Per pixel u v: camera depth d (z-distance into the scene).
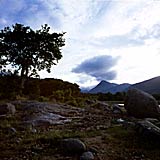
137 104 26.03
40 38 42.06
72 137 14.23
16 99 33.34
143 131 14.62
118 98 69.25
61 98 38.28
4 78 39.28
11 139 14.48
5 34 41.75
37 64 42.22
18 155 11.80
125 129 16.34
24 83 41.47
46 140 13.69
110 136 14.83
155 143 13.55
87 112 28.41
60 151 12.20
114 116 25.66
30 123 19.44
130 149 12.88
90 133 15.29
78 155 11.84
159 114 25.83
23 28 42.28
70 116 24.52
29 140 13.90
